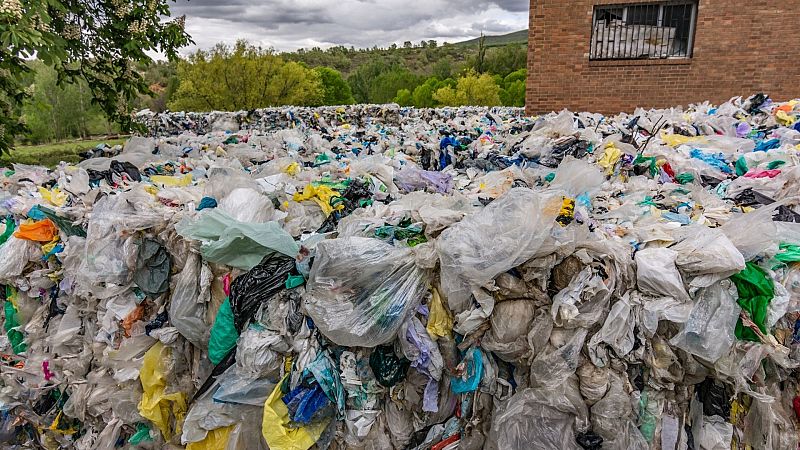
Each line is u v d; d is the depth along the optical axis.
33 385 3.18
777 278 2.34
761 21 10.30
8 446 3.26
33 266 3.22
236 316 2.53
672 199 3.83
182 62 26.08
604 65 11.13
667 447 2.34
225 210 3.09
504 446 2.36
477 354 2.44
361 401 2.52
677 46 10.92
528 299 2.38
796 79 10.48
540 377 2.35
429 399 2.46
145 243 2.86
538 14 11.11
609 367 2.34
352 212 3.47
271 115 14.62
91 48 6.62
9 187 4.21
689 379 2.36
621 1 10.70
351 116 15.27
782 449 2.32
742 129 7.00
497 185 4.30
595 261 2.37
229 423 2.53
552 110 11.59
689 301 2.26
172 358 2.81
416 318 2.43
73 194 3.81
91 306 3.00
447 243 2.39
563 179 4.19
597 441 2.32
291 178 4.40
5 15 4.33
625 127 7.37
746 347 2.28
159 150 6.61
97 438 2.97
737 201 3.83
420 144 6.98
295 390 2.42
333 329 2.36
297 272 2.60
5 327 3.30
